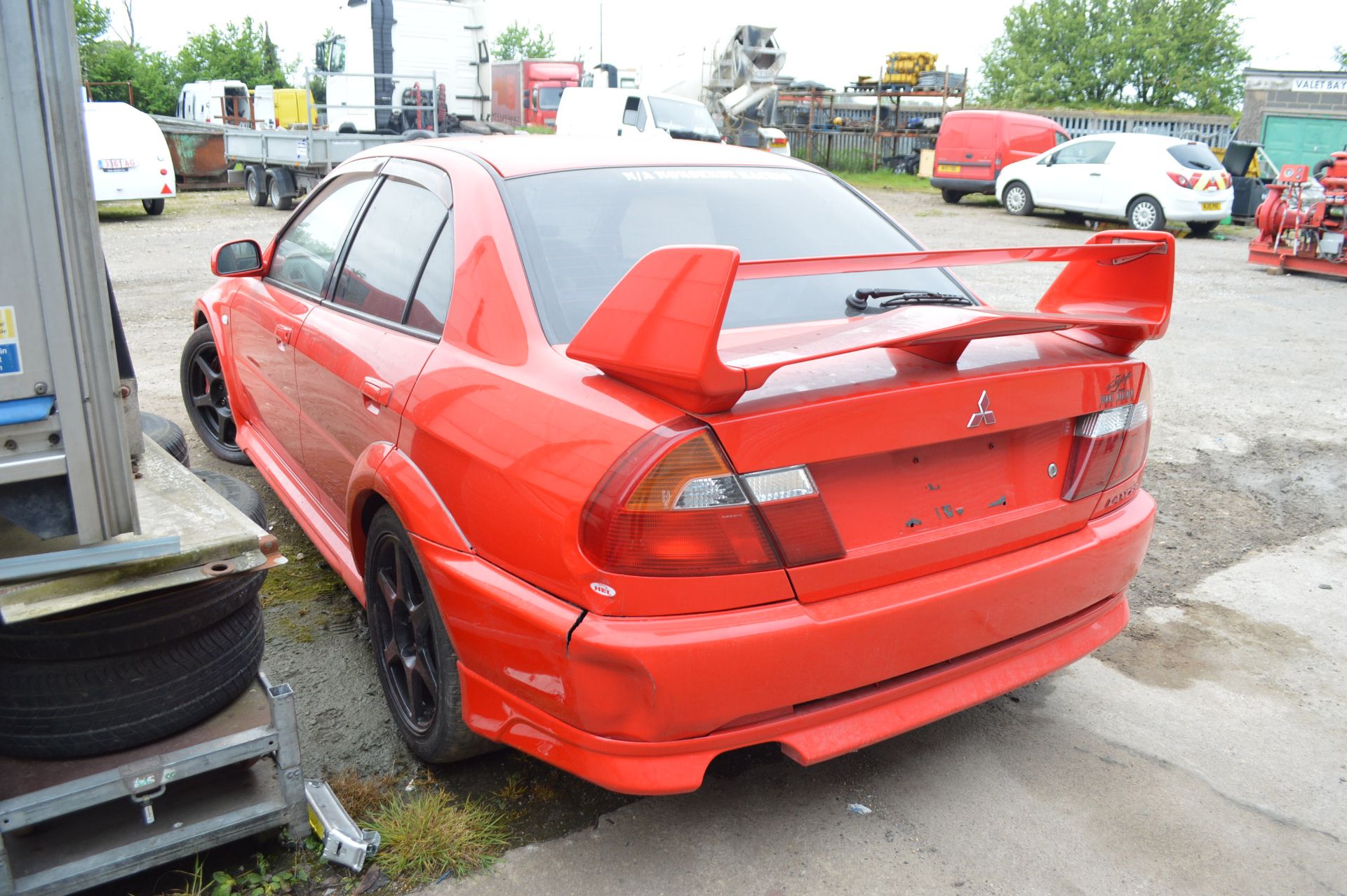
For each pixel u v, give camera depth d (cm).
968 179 2125
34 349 181
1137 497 277
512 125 2897
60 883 206
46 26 171
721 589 197
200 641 223
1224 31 4609
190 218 1739
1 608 189
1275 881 234
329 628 353
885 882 231
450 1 2017
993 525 232
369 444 284
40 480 190
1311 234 1244
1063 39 4847
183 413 606
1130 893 229
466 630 229
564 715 208
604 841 244
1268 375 745
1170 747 289
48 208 177
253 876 229
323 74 2028
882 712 222
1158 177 1667
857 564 210
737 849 241
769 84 2438
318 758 277
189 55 5309
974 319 204
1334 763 282
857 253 299
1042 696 317
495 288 254
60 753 213
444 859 234
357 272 330
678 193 297
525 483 212
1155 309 255
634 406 203
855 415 204
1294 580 407
